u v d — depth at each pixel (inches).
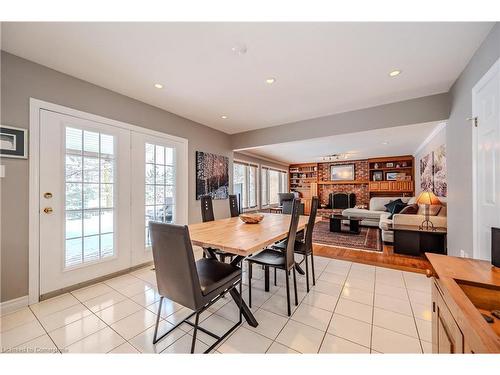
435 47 70.4
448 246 107.4
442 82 94.6
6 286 71.9
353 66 81.4
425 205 136.4
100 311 72.6
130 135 108.3
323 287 91.0
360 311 72.8
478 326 25.0
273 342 58.1
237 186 238.8
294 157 284.0
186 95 106.9
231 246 59.8
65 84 85.5
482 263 44.8
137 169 111.7
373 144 196.1
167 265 53.2
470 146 80.0
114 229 101.3
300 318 69.1
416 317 69.1
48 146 81.0
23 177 75.2
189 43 67.5
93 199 94.0
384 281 96.3
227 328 64.4
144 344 57.1
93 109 94.0
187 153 141.9
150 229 55.1
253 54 73.6
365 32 63.0
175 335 60.9
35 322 66.3
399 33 63.6
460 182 90.4
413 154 258.4
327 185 334.0
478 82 71.7
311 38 65.5
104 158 98.0
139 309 74.0
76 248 88.8
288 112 131.6
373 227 231.8
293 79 91.1
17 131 73.6
